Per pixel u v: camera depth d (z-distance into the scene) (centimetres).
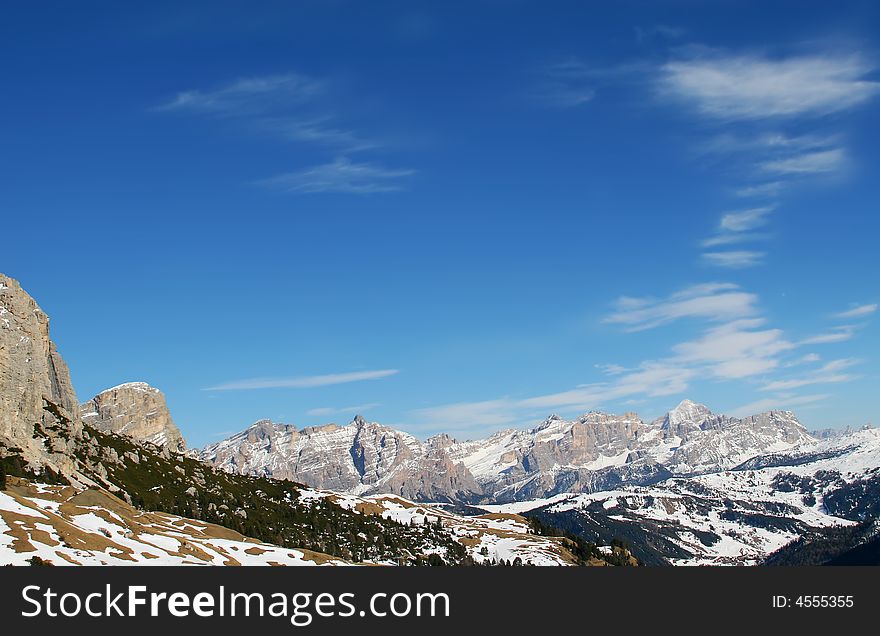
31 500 17812
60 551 14762
